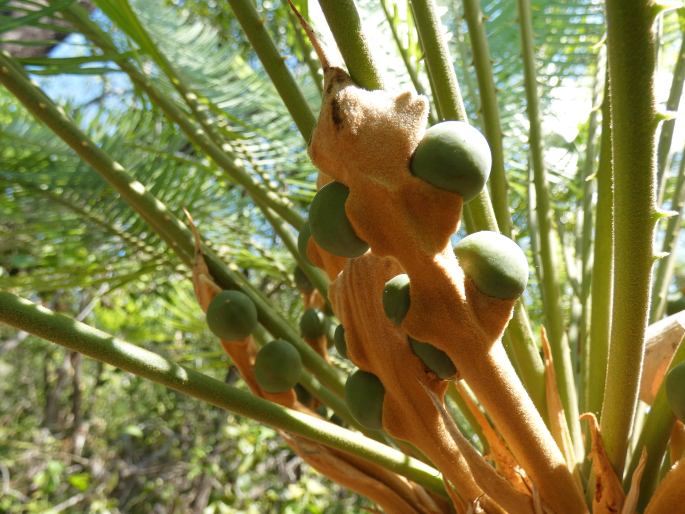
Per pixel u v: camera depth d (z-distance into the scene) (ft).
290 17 1.98
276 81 1.45
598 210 1.44
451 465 1.17
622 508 1.17
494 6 2.61
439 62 1.28
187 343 4.56
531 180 1.88
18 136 2.58
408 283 1.03
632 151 0.89
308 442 1.42
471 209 1.26
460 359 1.03
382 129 0.89
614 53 0.84
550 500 1.13
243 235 2.80
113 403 8.39
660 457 1.21
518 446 1.10
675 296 1.95
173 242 1.62
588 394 1.45
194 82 2.91
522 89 2.72
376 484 1.39
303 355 1.62
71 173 2.53
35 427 8.26
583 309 1.69
